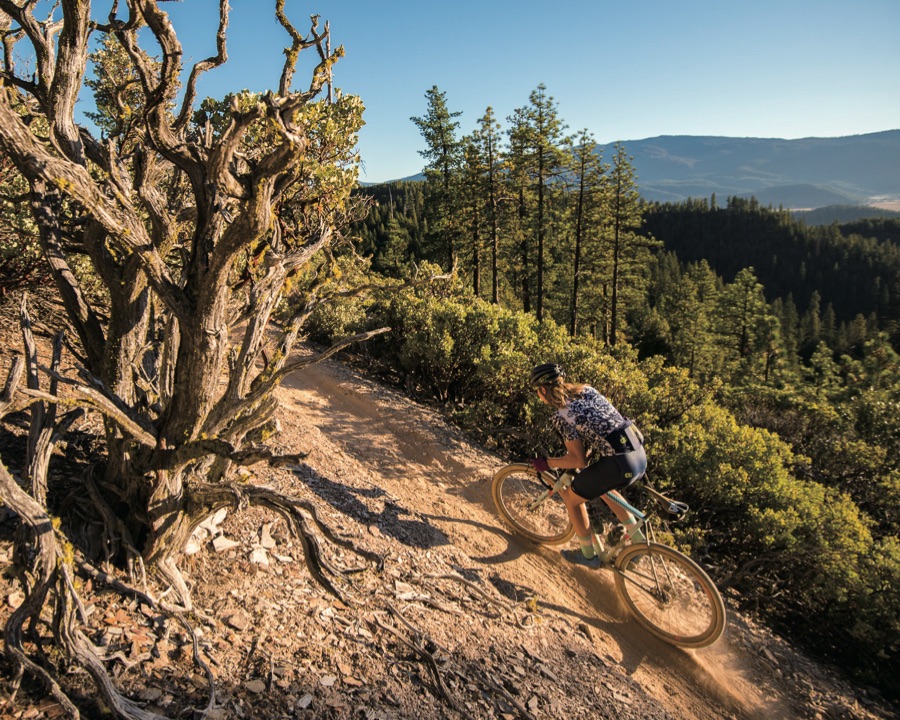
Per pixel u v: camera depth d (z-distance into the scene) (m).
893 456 10.74
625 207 47.25
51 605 2.72
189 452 2.87
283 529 4.12
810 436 11.41
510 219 42.00
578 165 42.94
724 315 64.31
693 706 3.87
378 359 11.66
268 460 2.73
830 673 4.70
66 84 2.79
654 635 4.48
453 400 10.03
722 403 12.82
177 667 2.64
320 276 3.53
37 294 6.15
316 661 3.01
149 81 2.60
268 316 3.15
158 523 3.08
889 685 4.74
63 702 2.19
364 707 2.80
